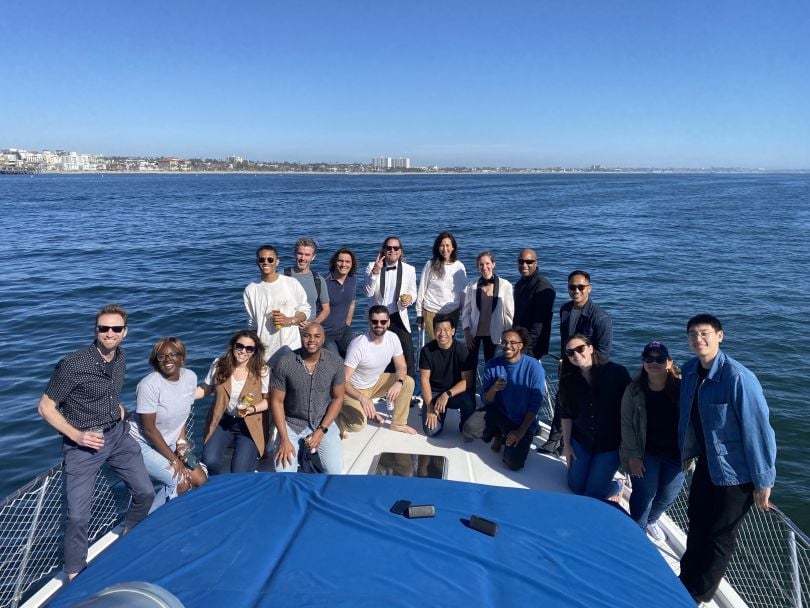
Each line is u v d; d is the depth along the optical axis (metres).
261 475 3.25
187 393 4.85
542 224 43.78
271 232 36.31
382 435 5.97
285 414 5.19
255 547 2.51
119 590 1.90
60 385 4.07
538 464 5.52
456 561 2.46
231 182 156.75
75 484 4.17
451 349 5.98
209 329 13.93
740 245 31.66
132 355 11.76
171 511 2.84
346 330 7.23
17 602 4.10
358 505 2.91
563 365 4.93
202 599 2.16
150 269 22.28
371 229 38.84
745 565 5.73
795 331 14.61
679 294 19.14
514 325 6.61
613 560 2.57
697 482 3.99
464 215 51.84
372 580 2.29
